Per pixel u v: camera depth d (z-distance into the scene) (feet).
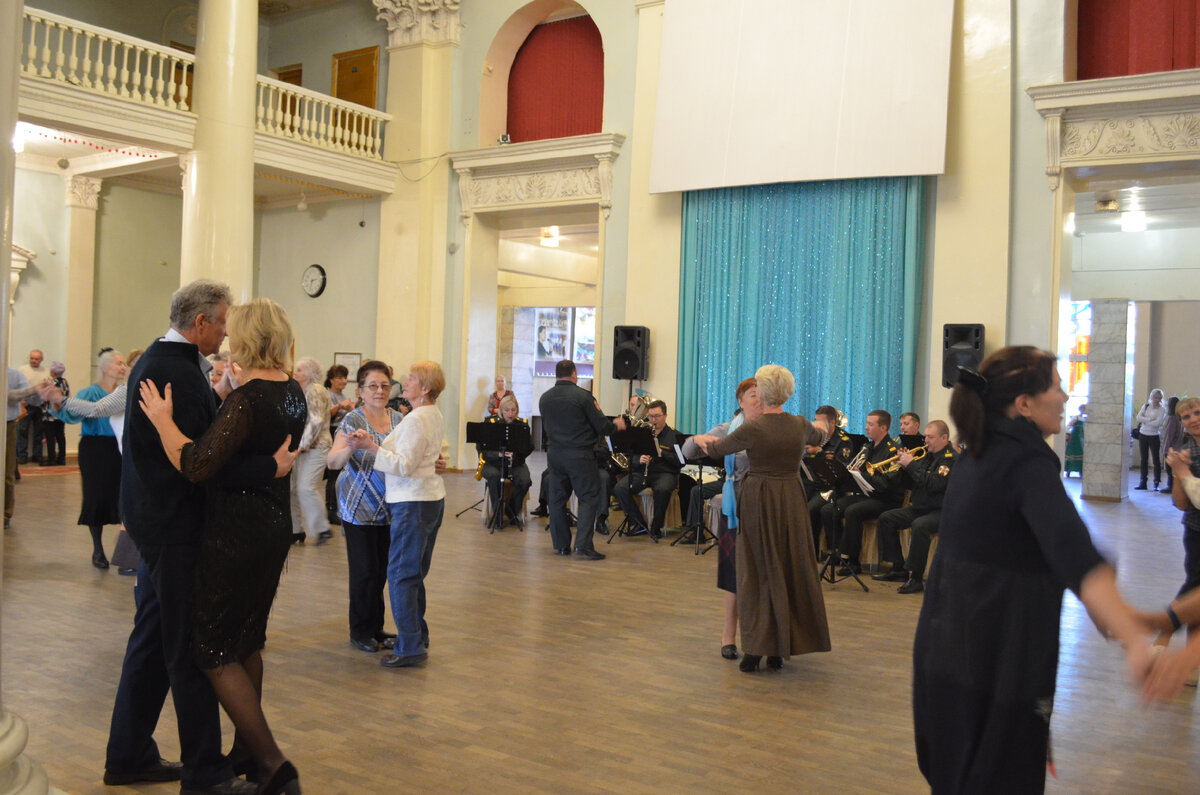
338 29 50.57
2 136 6.86
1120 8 33.04
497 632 17.97
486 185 45.47
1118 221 49.26
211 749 9.91
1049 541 6.40
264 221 53.31
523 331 69.72
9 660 15.14
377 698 13.88
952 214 33.35
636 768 11.55
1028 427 7.02
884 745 12.55
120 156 43.42
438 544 27.78
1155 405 52.37
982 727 6.80
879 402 34.22
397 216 47.44
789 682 15.31
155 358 9.87
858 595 22.54
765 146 35.96
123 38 35.73
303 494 27.04
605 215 41.14
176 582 9.61
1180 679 5.56
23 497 33.27
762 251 36.68
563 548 26.84
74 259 46.06
